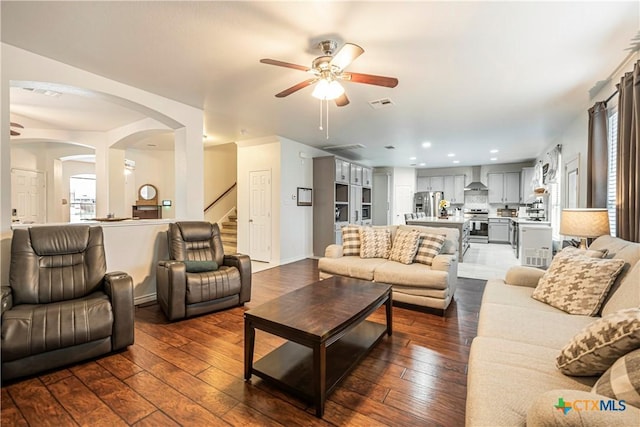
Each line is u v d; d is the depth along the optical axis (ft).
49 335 6.55
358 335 8.23
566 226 9.65
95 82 9.87
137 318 10.08
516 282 8.66
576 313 6.36
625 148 8.41
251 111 13.75
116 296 7.61
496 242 30.07
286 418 5.39
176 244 11.23
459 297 12.46
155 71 9.66
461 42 7.86
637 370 2.94
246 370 6.48
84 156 21.84
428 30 7.33
